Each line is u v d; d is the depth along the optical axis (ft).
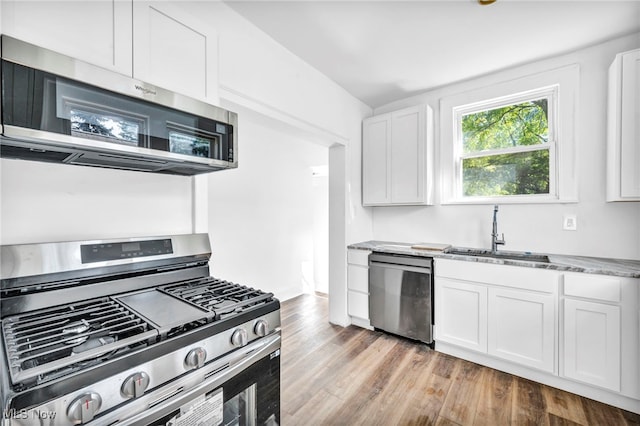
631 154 6.10
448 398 6.05
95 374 2.28
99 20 3.56
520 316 6.63
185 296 3.87
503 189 8.56
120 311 3.36
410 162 9.32
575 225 7.39
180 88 4.34
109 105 3.10
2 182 3.21
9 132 2.45
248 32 6.25
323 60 7.78
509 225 8.32
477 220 8.86
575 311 5.99
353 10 5.88
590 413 5.58
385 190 9.89
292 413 5.63
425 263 8.05
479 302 7.20
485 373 6.96
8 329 2.87
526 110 8.21
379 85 9.28
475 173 9.05
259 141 11.84
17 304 3.23
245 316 3.44
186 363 2.84
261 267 11.93
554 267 6.21
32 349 2.45
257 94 6.46
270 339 3.77
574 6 5.71
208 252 4.91
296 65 7.56
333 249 10.16
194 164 4.02
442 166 9.43
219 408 3.17
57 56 2.75
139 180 4.35
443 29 6.46
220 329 3.16
